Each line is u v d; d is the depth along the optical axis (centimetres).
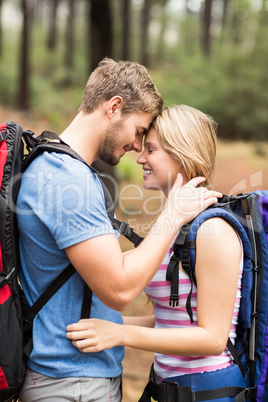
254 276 200
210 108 2152
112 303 177
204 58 2664
